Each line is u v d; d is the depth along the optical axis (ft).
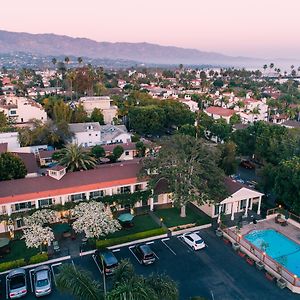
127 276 65.57
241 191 149.69
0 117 290.35
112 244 125.39
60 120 275.18
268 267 112.78
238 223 143.64
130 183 150.92
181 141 145.38
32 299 97.45
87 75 479.82
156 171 149.18
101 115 333.42
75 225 118.21
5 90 582.35
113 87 649.20
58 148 256.52
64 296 98.63
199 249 125.18
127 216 139.54
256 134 231.50
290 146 192.34
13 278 102.12
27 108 332.19
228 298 98.89
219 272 111.96
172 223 143.95
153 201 161.38
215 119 351.46
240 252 122.72
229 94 539.29
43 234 112.98
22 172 161.79
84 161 172.24
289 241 133.39
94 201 133.49
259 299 98.73
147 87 629.92
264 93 618.44
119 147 231.71
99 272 109.50
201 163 143.43
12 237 130.21
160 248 126.21
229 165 189.16
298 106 452.35
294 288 102.42
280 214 152.66
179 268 113.60
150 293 56.18
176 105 359.25
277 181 150.41
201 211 157.69
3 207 131.64
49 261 115.65
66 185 142.41
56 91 528.63
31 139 252.83
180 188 140.97
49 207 135.44
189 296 99.30
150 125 315.58
